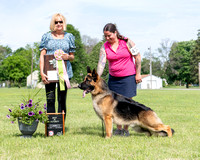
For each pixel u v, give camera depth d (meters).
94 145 4.14
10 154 3.62
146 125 4.73
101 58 5.35
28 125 4.70
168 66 67.12
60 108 5.54
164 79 73.38
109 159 3.34
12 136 5.02
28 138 4.71
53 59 5.23
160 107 11.01
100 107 4.80
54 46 5.36
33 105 4.81
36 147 4.02
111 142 4.38
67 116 8.35
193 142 4.38
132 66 5.36
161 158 3.38
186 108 10.66
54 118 4.98
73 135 5.12
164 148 3.95
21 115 4.68
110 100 4.80
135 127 4.96
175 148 3.98
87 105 12.09
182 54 68.44
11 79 79.19
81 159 3.33
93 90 4.80
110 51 5.24
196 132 5.37
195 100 15.11
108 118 4.80
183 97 17.92
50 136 4.95
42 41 5.39
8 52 92.56
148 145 4.14
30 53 83.81
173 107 11.03
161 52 67.62
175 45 67.81
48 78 5.23
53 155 3.57
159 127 4.72
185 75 65.25
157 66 68.88
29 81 72.94
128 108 4.77
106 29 5.04
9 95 21.53
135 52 5.16
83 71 45.47
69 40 5.53
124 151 3.74
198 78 59.31
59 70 5.25
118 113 4.78
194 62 60.34
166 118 7.73
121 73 5.30
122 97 4.96
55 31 5.49
